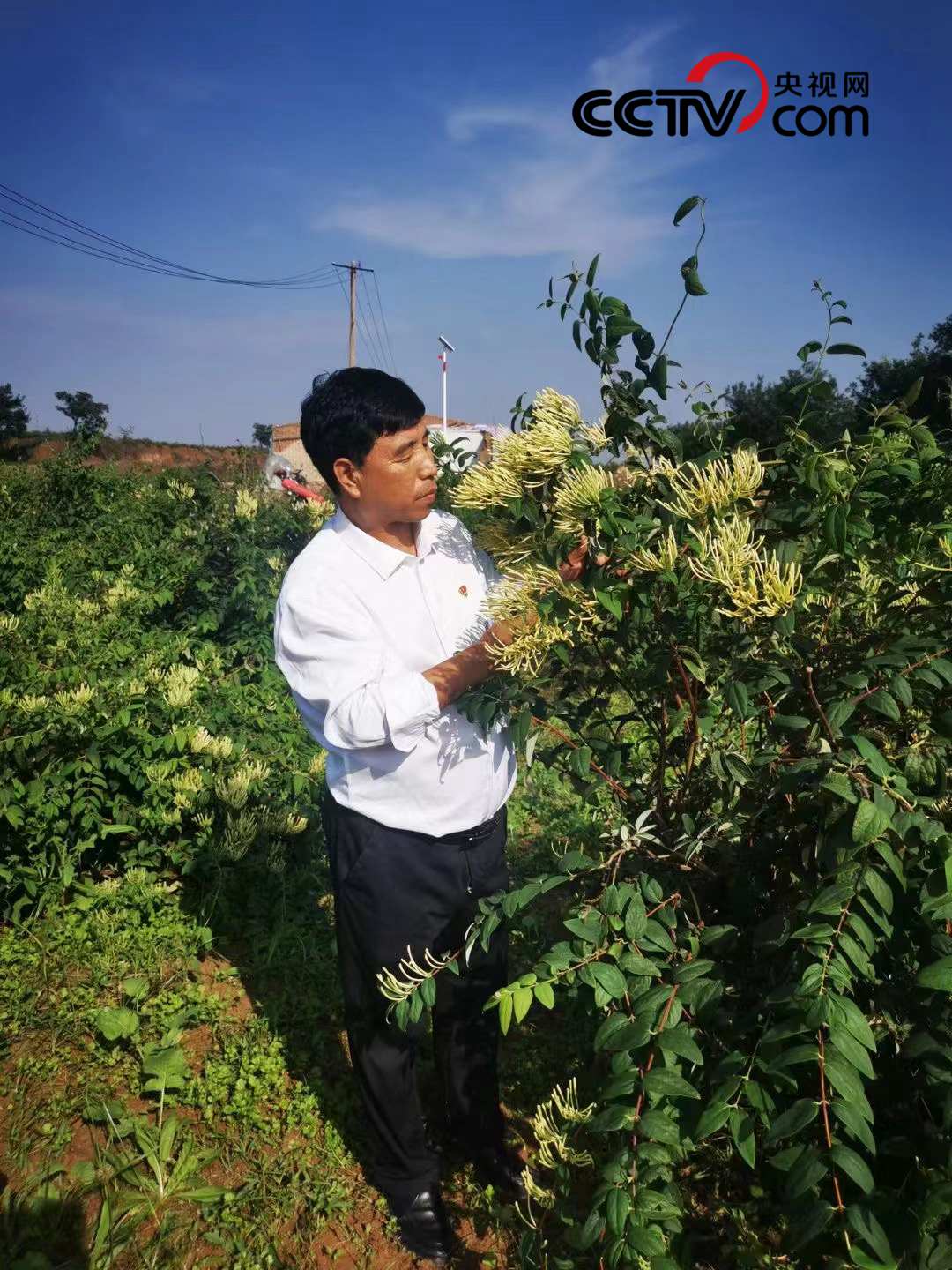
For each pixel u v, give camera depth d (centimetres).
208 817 385
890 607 168
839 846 140
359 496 195
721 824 176
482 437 186
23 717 377
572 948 153
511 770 220
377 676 195
